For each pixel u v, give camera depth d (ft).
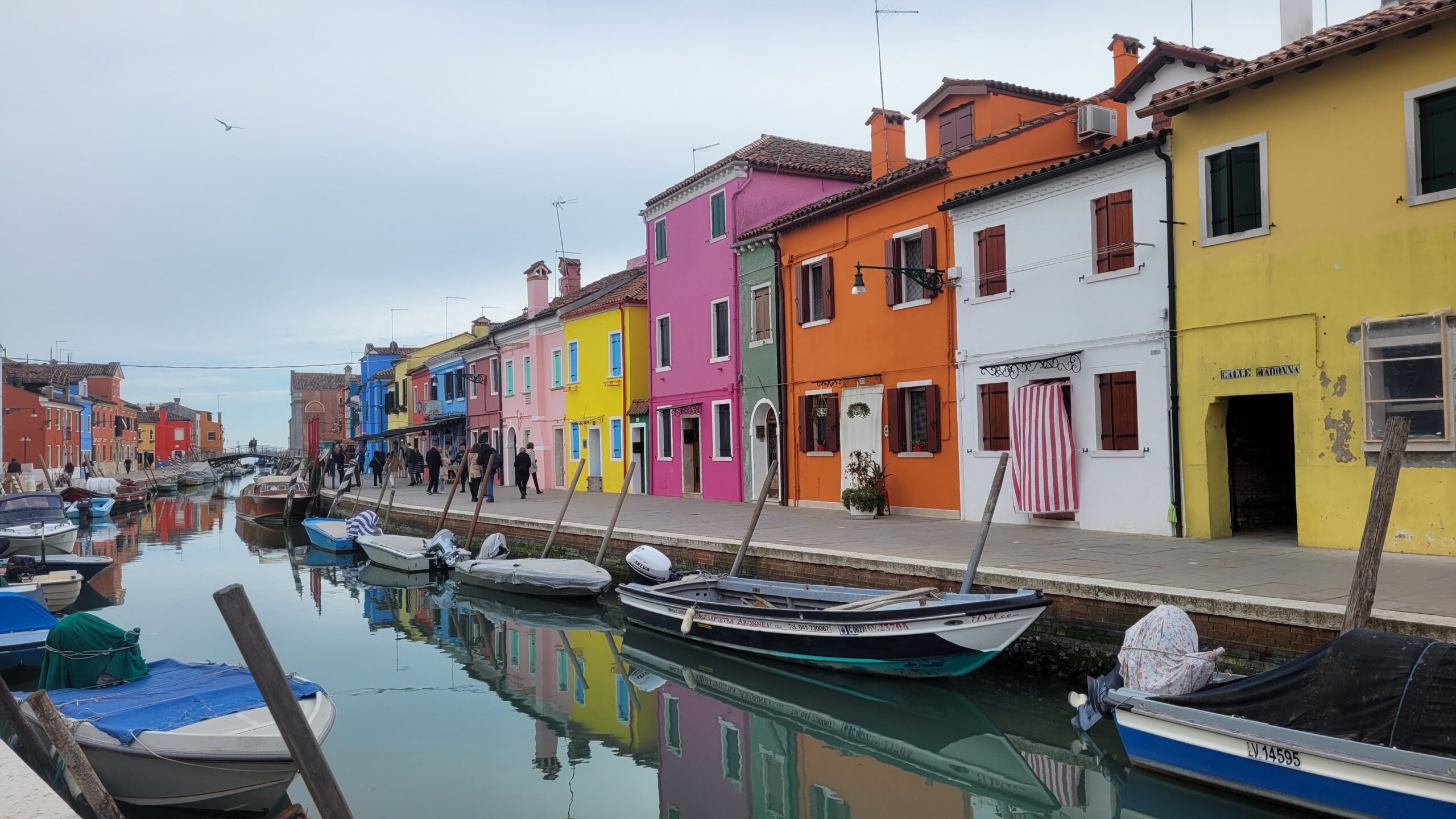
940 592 35.24
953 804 25.26
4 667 40.16
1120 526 48.08
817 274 71.56
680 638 44.01
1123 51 61.72
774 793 26.30
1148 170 46.78
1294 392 40.91
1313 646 26.53
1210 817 23.73
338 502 114.21
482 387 138.51
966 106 66.33
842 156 88.07
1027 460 52.06
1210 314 44.04
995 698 34.22
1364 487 38.58
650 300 94.99
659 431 93.40
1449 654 20.27
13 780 15.94
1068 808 24.75
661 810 25.08
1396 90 37.68
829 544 47.16
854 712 34.17
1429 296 36.78
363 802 25.89
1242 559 37.24
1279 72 40.83
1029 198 53.01
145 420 322.55
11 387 177.37
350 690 38.17
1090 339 49.67
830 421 69.36
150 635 48.96
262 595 62.90
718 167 81.25
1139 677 25.72
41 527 76.64
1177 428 45.44
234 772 24.12
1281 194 41.39
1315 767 21.29
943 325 59.06
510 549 71.26
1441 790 19.21
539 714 34.60
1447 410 36.09
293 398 356.79
